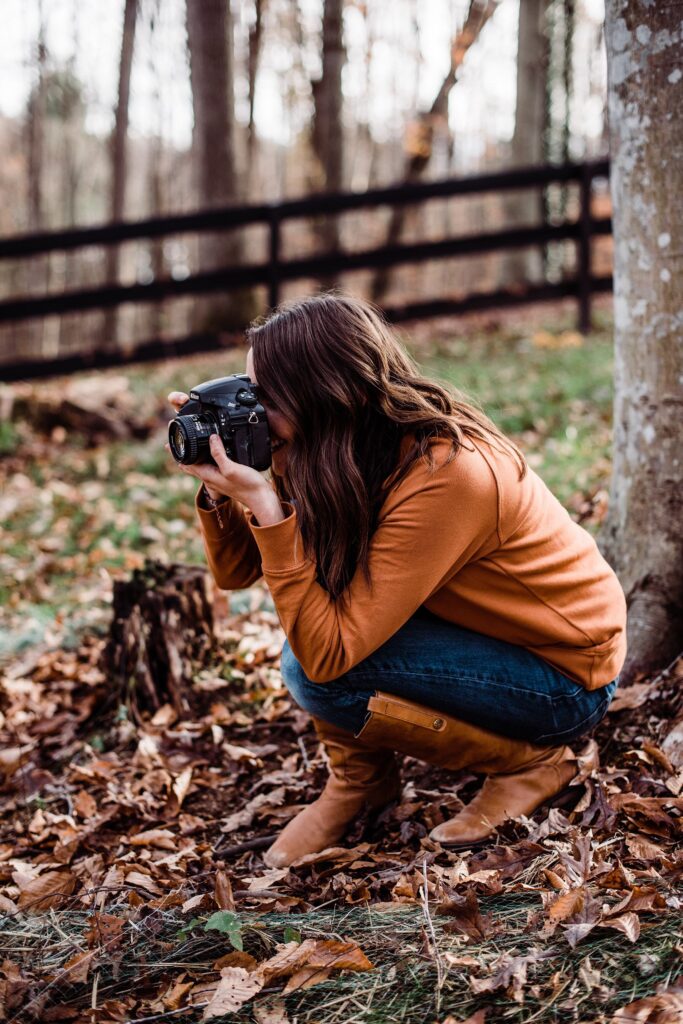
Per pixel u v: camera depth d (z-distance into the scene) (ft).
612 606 6.90
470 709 6.75
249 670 10.73
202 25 33.60
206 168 34.32
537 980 5.04
